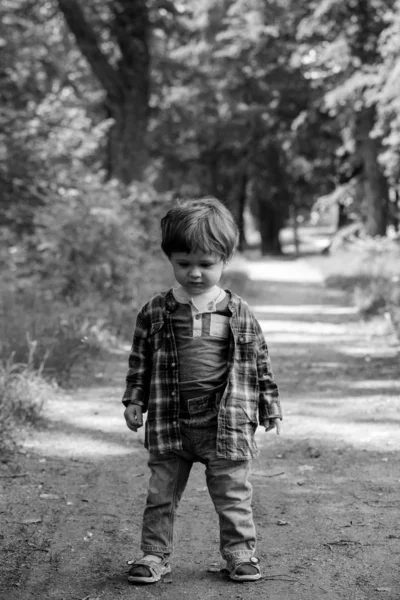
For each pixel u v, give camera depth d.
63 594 3.70
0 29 25.77
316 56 30.98
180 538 4.50
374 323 15.56
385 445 6.53
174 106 40.09
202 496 5.31
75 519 4.81
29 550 4.28
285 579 3.88
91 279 15.27
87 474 5.80
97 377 9.55
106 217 15.88
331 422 7.42
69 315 12.08
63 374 9.30
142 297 15.40
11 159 18.80
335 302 20.89
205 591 3.73
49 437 6.81
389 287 18.08
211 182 48.00
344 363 10.89
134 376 3.94
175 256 3.79
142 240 18.80
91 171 19.12
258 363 3.93
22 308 12.53
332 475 5.74
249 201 62.44
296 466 6.01
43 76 29.30
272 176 48.81
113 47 29.66
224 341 3.86
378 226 32.78
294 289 25.50
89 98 32.06
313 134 40.72
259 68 39.66
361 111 31.61
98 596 3.68
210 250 3.74
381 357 11.31
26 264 16.11
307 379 9.70
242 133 44.44
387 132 26.95
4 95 24.06
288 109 42.12
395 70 20.64
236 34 35.03
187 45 37.72
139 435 6.98
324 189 49.00
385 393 8.71
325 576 3.91
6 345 9.41
